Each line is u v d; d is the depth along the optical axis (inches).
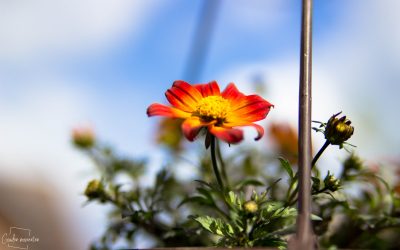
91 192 7.7
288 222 6.6
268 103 6.3
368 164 8.3
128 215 7.1
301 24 5.3
